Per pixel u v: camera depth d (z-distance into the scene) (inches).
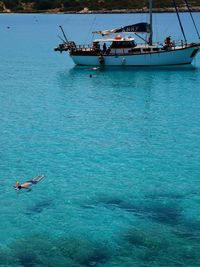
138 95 2087.8
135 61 2664.9
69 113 1804.9
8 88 2271.2
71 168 1259.2
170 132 1557.6
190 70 2659.9
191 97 2028.8
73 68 2854.3
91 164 1286.9
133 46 2672.2
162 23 6427.2
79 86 2306.8
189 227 935.0
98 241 885.2
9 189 1126.4
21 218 978.1
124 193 1101.1
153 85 2284.7
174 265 806.5
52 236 904.3
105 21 7239.2
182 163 1286.9
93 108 1878.7
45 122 1685.5
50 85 2340.1
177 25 6038.4
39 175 1212.5
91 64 2768.2
